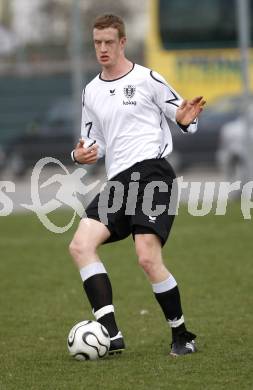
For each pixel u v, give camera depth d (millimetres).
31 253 48719
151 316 33250
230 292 36938
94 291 26547
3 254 48594
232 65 91938
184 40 93312
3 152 83000
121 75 26891
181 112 26312
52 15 166125
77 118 64875
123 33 26891
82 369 25203
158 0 93938
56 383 23750
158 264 26359
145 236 26156
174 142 81062
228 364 25297
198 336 29297
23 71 88188
